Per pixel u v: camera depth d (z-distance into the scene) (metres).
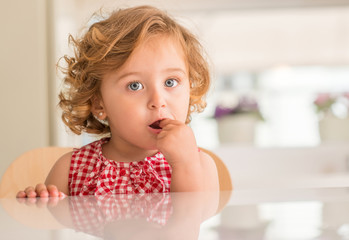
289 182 2.07
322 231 0.18
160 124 0.82
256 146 2.22
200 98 1.10
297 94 3.61
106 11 1.26
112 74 0.85
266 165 2.19
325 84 3.60
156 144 0.83
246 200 0.38
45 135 1.76
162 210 0.30
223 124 2.32
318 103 2.42
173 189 0.78
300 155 2.20
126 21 0.89
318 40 3.46
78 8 2.18
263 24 3.41
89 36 0.94
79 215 0.28
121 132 0.85
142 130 0.83
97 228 0.21
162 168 0.91
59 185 0.92
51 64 1.79
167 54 0.85
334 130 2.34
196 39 1.02
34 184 0.99
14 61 1.75
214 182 0.87
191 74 0.98
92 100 0.93
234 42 3.46
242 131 2.30
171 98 0.84
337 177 2.07
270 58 3.53
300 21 3.39
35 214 0.31
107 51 0.84
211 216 0.25
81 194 0.90
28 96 1.75
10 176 0.95
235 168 2.17
